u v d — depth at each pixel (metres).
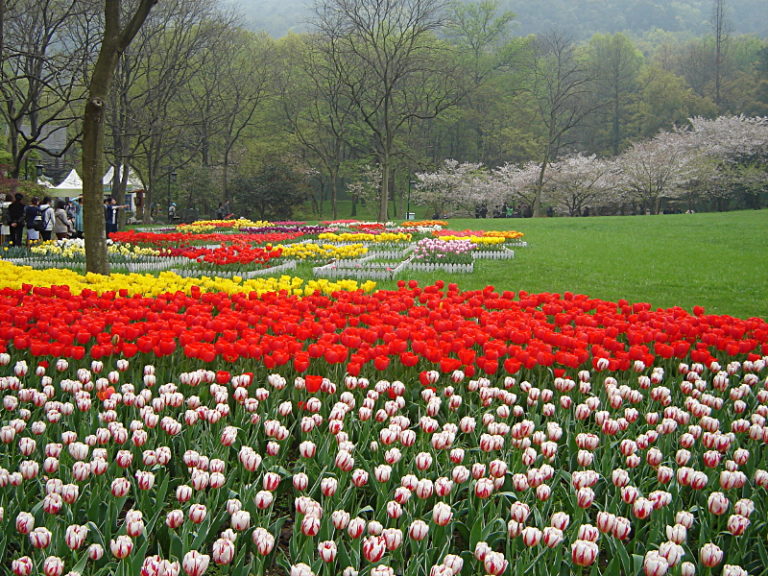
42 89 28.89
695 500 4.17
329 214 62.16
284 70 52.97
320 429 4.89
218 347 5.44
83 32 31.23
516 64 64.25
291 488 4.26
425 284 14.45
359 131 54.59
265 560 3.53
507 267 17.11
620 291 13.76
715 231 26.88
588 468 4.40
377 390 4.93
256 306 7.41
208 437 4.41
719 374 5.54
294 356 5.52
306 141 52.28
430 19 41.66
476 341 6.08
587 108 70.25
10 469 4.09
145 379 5.17
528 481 3.67
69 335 5.44
